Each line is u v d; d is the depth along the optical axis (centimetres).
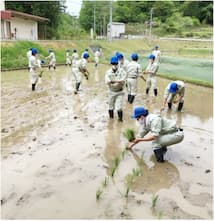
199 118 766
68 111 792
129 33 6347
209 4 7462
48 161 476
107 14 6444
